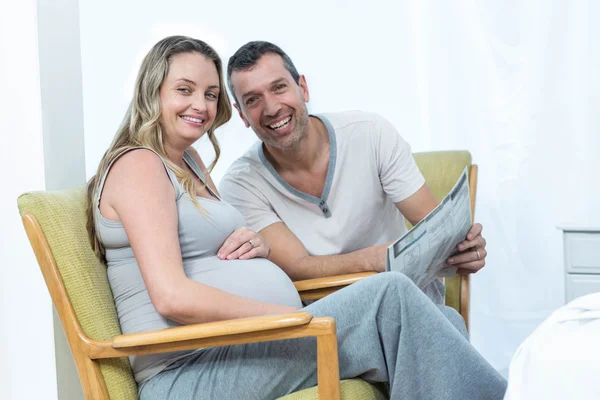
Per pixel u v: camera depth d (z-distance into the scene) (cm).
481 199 304
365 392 143
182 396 144
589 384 100
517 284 305
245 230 168
